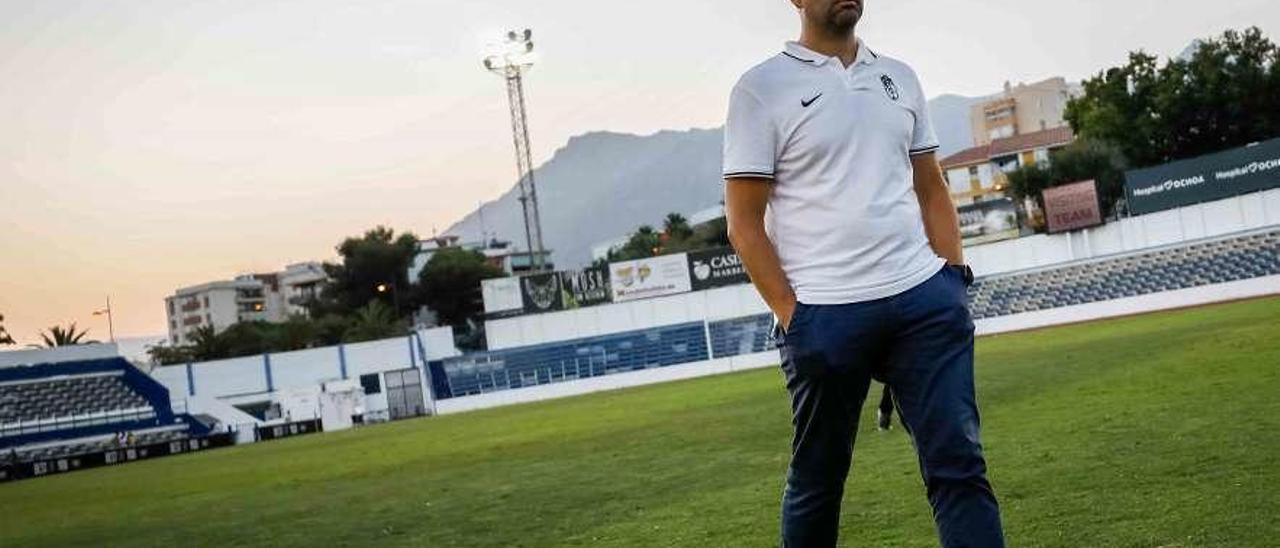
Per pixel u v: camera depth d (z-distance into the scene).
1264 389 11.47
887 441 11.80
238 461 31.45
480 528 9.80
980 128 139.38
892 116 3.17
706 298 63.53
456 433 30.39
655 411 26.98
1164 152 70.12
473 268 98.38
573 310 65.00
